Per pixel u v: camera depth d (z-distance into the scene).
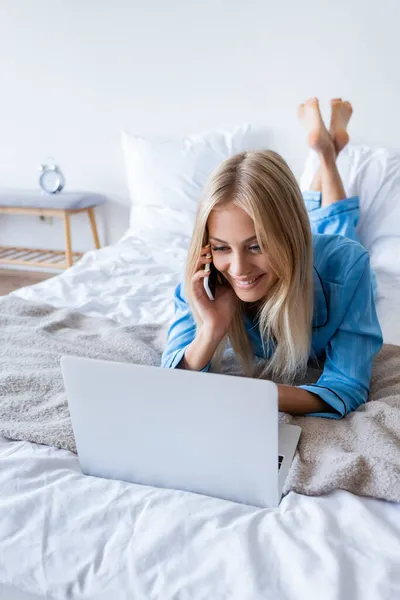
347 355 1.00
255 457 0.68
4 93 2.88
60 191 2.77
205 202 0.86
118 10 2.52
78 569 0.63
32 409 0.96
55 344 1.23
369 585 0.57
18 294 1.65
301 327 0.97
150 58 2.54
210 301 0.98
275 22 2.27
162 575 0.61
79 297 1.62
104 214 2.91
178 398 0.68
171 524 0.66
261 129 2.43
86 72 2.68
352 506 0.70
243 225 0.83
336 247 1.07
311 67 2.28
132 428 0.72
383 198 1.90
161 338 1.31
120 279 1.77
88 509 0.71
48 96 2.80
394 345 1.22
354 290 1.03
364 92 2.23
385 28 2.12
